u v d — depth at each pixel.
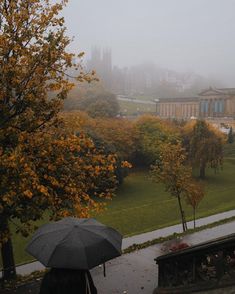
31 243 7.18
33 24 13.76
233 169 78.75
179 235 19.97
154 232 30.22
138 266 14.76
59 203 14.34
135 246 17.66
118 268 14.52
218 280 8.38
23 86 14.02
